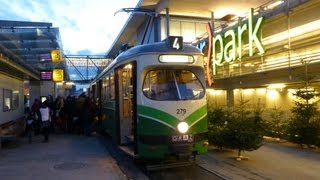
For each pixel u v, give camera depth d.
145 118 9.85
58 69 23.00
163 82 10.20
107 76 15.40
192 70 10.54
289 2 15.91
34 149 13.34
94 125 18.55
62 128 19.84
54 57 16.33
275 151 12.46
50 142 15.45
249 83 19.52
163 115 9.76
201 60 10.57
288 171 9.48
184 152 9.71
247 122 11.47
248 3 27.05
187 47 10.55
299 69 15.43
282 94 18.27
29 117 15.64
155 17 31.67
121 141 11.91
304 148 12.98
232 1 26.83
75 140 16.20
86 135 18.08
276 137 15.02
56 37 13.26
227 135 11.54
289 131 13.49
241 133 11.20
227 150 12.79
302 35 17.05
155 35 31.69
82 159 11.18
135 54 10.29
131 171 10.38
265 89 19.83
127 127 11.70
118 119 12.09
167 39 10.36
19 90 19.83
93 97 23.88
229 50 20.33
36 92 27.47
